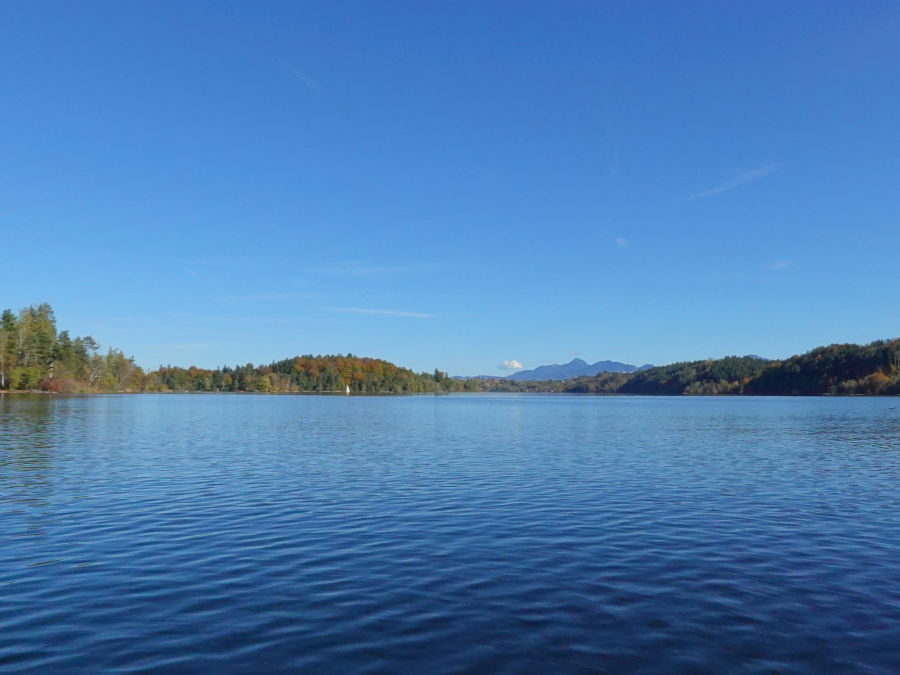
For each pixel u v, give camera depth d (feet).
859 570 49.78
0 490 83.76
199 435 172.65
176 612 40.09
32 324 557.74
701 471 106.52
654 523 66.23
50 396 491.31
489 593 44.01
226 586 45.21
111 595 43.11
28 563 50.52
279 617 39.37
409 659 33.60
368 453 132.57
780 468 110.83
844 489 88.22
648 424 242.37
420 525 64.75
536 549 55.72
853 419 272.10
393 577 47.47
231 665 32.78
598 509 73.46
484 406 485.97
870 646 35.45
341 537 59.62
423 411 368.07
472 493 83.82
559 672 32.17
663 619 39.34
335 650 34.63
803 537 60.44
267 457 123.54
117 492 82.89
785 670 32.53
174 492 83.15
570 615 39.93
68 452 126.93
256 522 65.62
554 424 242.17
